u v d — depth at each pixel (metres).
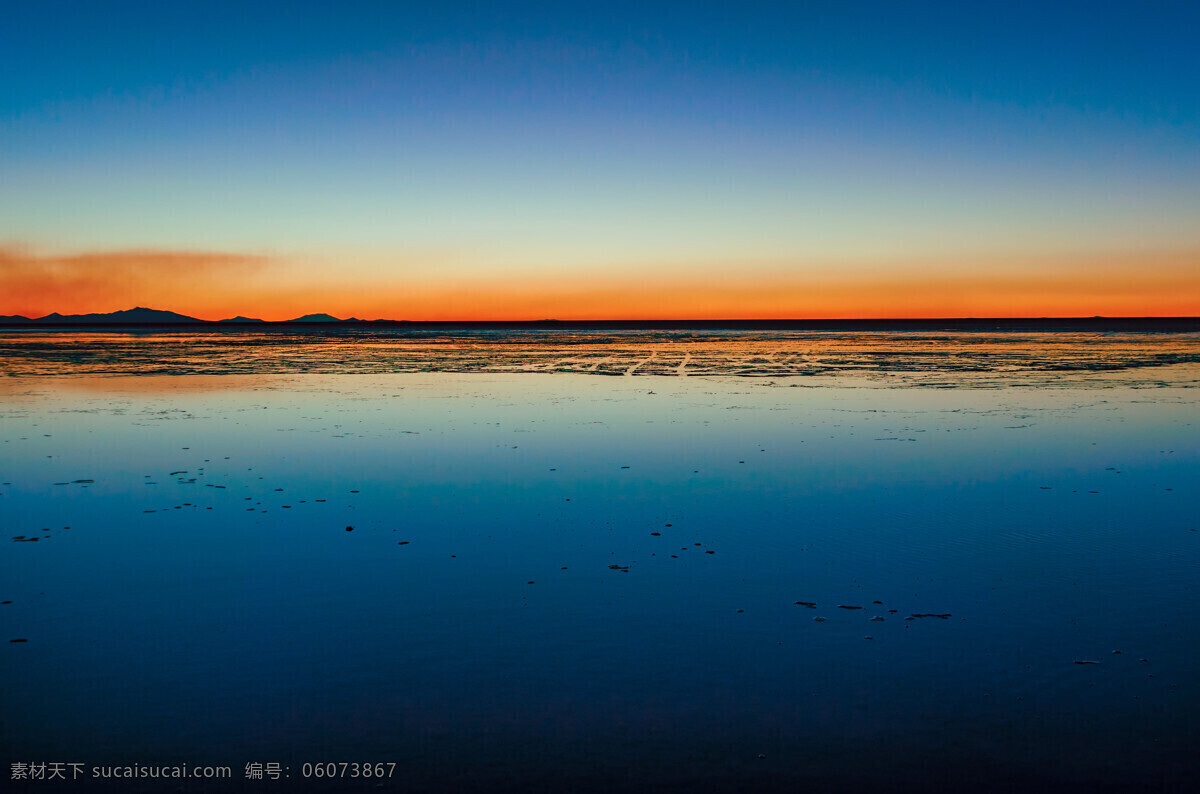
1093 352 59.81
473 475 15.11
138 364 47.69
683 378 37.59
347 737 5.91
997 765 5.51
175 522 11.78
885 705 6.32
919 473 15.22
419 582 9.20
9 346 73.00
